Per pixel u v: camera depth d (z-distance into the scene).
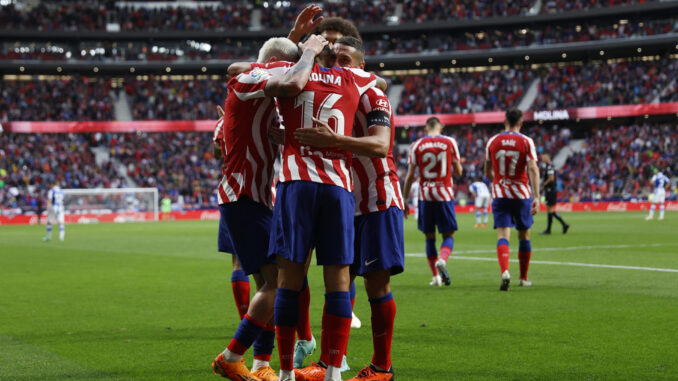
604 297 7.61
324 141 3.65
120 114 48.97
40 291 8.77
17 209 37.50
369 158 4.25
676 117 45.44
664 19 46.00
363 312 6.93
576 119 47.53
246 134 4.16
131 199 39.06
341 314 3.82
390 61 49.22
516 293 8.06
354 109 3.87
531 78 48.66
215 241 19.39
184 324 6.29
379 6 52.34
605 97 44.88
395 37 51.75
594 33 46.31
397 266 4.18
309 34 4.49
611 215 32.78
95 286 9.28
